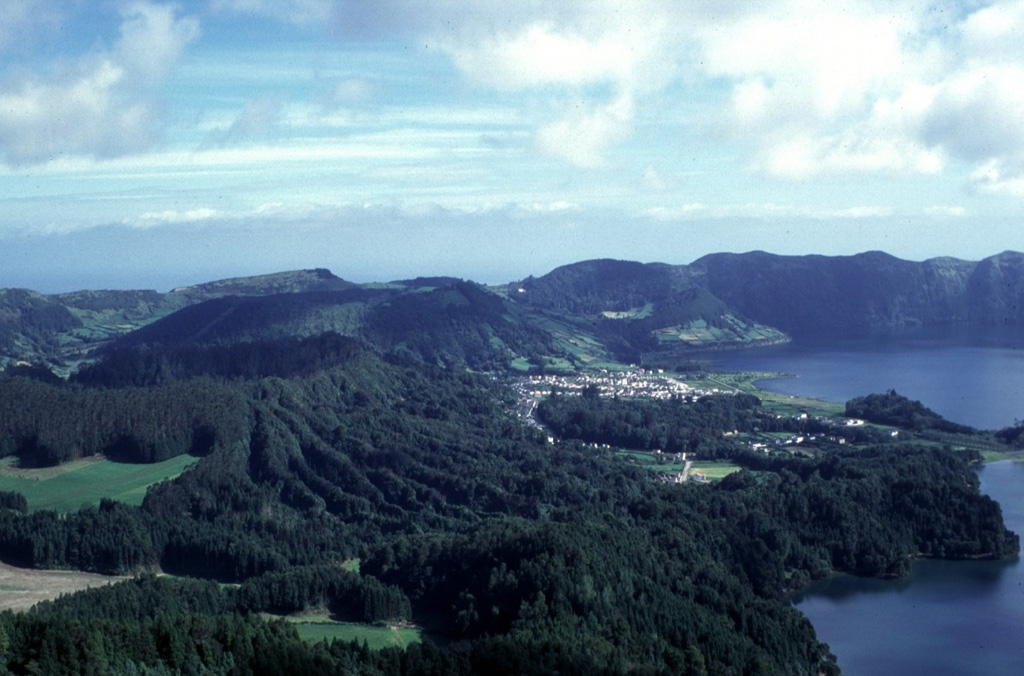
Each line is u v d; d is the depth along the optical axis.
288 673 174.25
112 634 176.25
